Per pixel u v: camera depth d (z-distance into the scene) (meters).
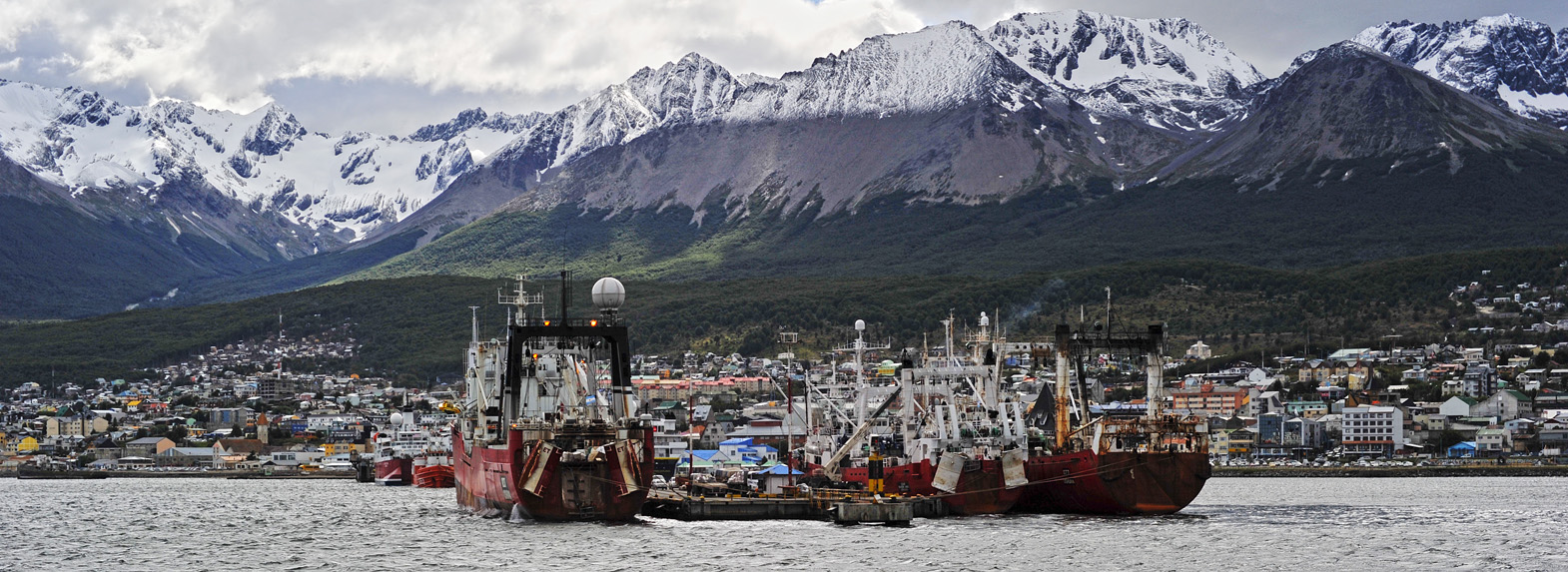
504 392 157.75
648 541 136.62
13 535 164.75
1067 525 149.25
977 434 160.75
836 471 179.25
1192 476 154.25
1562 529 159.12
